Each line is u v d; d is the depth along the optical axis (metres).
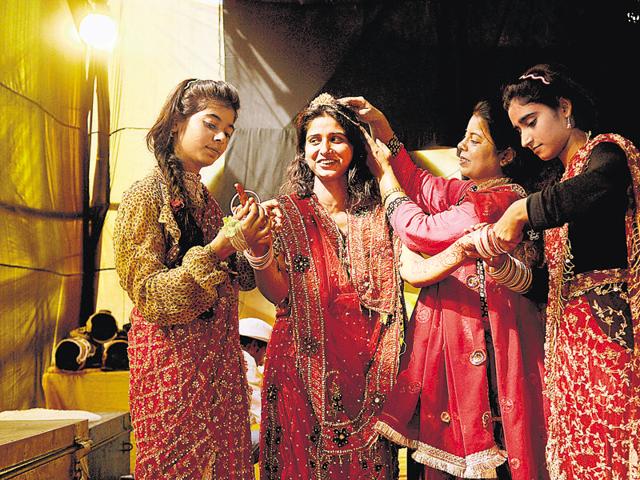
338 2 5.93
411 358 2.38
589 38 5.52
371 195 2.68
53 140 5.03
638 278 1.85
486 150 2.51
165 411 2.06
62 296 5.11
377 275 2.56
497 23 5.74
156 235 2.11
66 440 2.28
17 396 4.20
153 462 2.05
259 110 5.88
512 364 2.27
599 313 1.89
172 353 2.08
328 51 5.89
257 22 5.95
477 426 2.24
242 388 2.24
